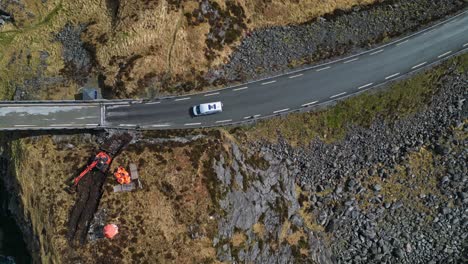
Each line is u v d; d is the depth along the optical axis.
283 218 82.25
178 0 83.00
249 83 84.62
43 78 84.56
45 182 78.62
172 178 77.12
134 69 82.12
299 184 86.75
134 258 73.75
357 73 85.19
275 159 85.38
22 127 81.19
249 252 77.56
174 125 83.12
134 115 83.00
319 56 85.94
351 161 86.81
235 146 82.12
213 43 84.25
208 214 76.06
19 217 84.19
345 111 85.25
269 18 86.19
